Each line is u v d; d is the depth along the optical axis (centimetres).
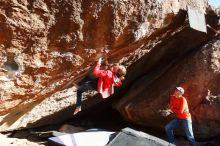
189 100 887
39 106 845
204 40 929
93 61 742
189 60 908
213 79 884
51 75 712
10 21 606
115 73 695
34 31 632
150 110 903
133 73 986
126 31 714
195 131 889
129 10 690
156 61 975
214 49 894
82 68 750
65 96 873
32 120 867
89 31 678
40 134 837
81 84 713
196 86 886
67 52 689
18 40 631
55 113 914
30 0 611
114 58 805
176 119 776
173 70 927
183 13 802
